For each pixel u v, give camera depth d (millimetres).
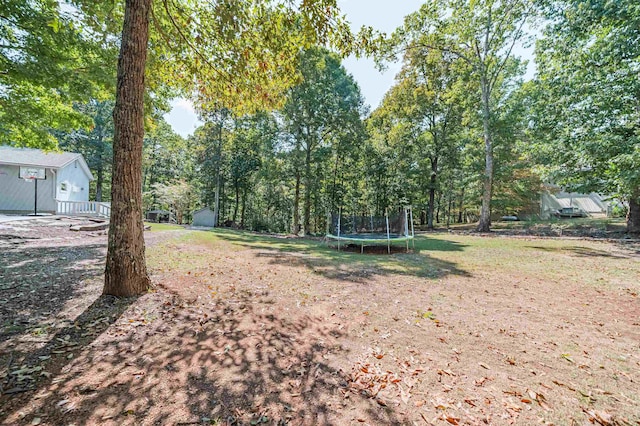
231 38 4859
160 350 2443
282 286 4570
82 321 2859
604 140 9539
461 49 15742
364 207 23328
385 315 3494
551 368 2404
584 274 5746
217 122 19984
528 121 13031
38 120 7586
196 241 9281
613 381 2234
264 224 21672
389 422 1739
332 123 17703
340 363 2391
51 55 6207
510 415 1835
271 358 2414
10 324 2715
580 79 10180
